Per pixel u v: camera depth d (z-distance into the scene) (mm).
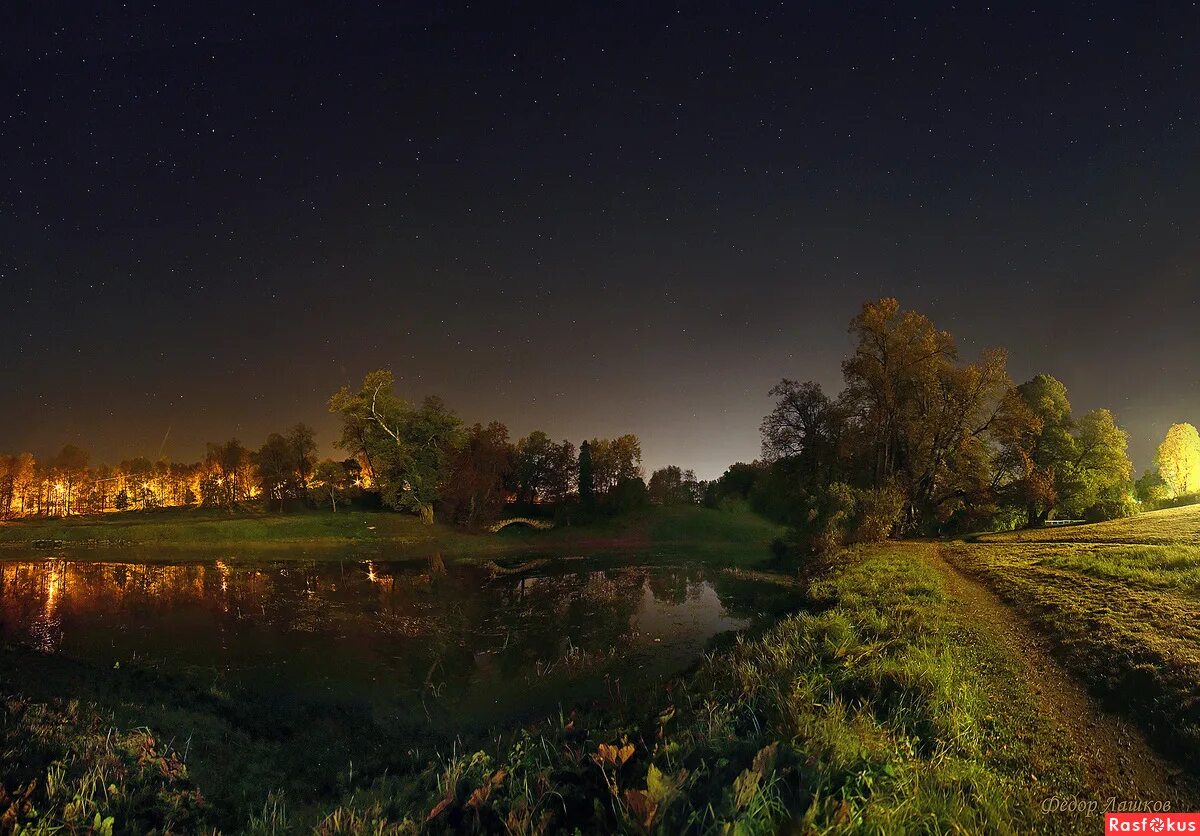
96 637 20453
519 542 56094
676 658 17109
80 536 54812
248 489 83000
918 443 45125
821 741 5953
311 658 18359
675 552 50688
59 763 7691
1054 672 8953
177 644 19703
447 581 35594
